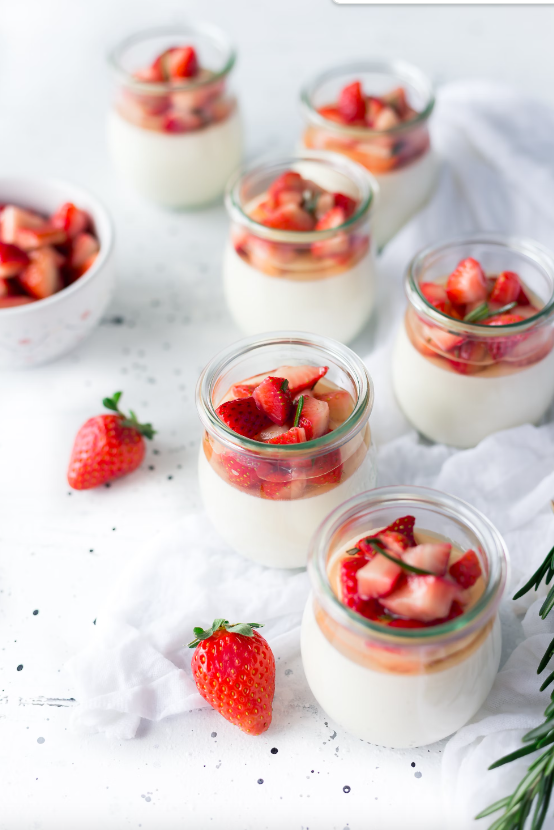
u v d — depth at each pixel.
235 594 0.59
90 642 0.58
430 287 0.62
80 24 0.90
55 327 0.66
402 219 0.72
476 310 0.60
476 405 0.61
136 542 0.62
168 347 0.69
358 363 0.57
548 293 0.62
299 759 0.55
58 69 0.86
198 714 0.57
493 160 0.72
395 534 0.53
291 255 0.64
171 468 0.64
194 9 0.90
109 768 0.55
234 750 0.56
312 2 0.90
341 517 0.54
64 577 0.61
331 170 0.68
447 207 0.71
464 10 0.88
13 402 0.67
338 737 0.56
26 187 0.70
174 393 0.67
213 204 0.77
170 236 0.75
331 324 0.66
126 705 0.56
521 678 0.56
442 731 0.54
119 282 0.73
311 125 0.72
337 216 0.64
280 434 0.56
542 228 0.71
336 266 0.65
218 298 0.72
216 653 0.54
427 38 0.86
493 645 0.53
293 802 0.54
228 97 0.74
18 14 0.91
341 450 0.56
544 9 0.88
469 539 0.54
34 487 0.64
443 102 0.75
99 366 0.69
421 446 0.63
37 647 0.58
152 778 0.55
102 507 0.63
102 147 0.80
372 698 0.53
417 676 0.52
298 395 0.57
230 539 0.59
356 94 0.71
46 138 0.81
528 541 0.60
